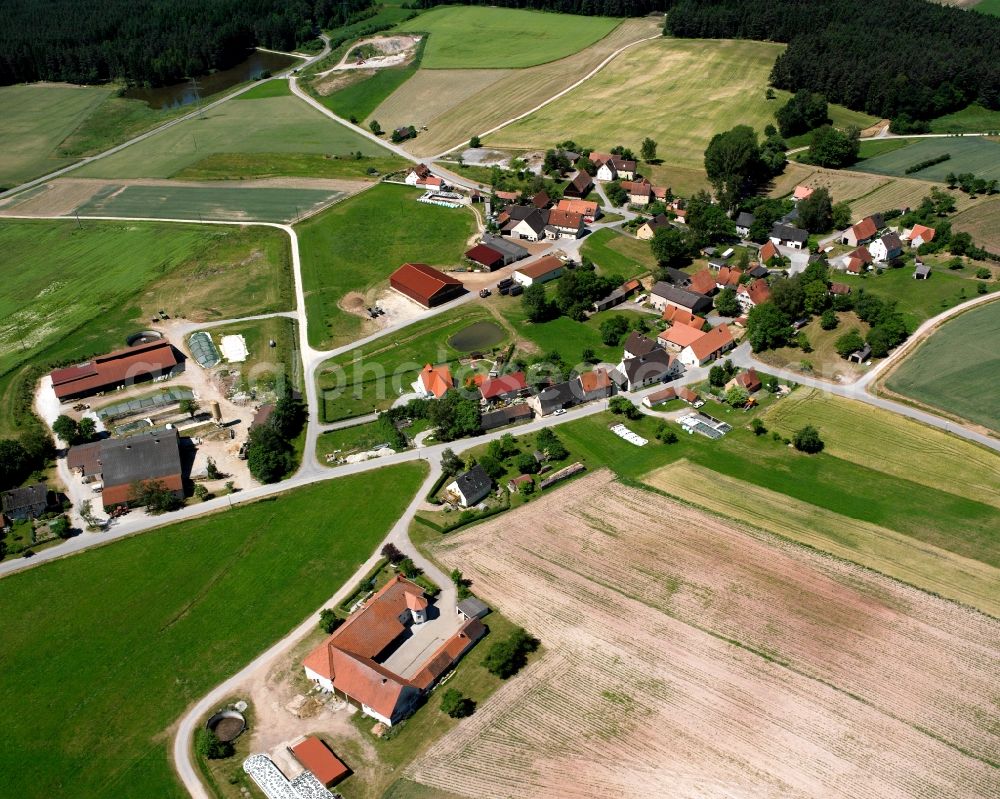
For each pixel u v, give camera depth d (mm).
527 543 97000
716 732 74000
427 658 82500
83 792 71188
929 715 74938
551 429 117125
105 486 105750
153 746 74750
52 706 79125
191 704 78625
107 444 111000
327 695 79125
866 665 79938
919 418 115375
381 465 110688
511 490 105688
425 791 69750
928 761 70938
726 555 93938
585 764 71562
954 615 84875
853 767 70625
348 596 89750
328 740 74688
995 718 74438
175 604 90062
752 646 82438
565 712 76375
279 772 71062
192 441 117062
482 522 100750
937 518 97875
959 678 78375
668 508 101500
